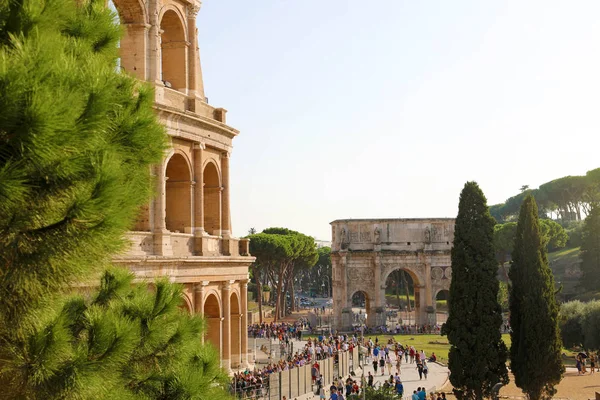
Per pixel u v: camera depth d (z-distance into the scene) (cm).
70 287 1492
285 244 15325
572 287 17812
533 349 5831
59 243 1312
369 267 14438
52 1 1412
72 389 1445
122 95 1708
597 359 9644
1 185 1167
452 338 5938
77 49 1534
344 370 8162
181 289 2316
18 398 1420
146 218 4812
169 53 5544
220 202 5934
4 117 1153
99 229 1341
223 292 5819
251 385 5631
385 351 9156
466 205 6091
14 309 1383
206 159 5703
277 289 16000
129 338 1656
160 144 1736
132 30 4984
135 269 4541
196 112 5547
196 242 5441
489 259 5978
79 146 1292
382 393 5959
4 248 1280
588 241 16350
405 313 18750
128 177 1659
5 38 1306
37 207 1296
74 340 1647
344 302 14275
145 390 1953
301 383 6706
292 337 12156
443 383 8056
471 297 5925
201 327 2305
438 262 14312
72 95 1238
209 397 2008
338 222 14550
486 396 5862
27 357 1406
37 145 1184
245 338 6300
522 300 5944
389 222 14462
